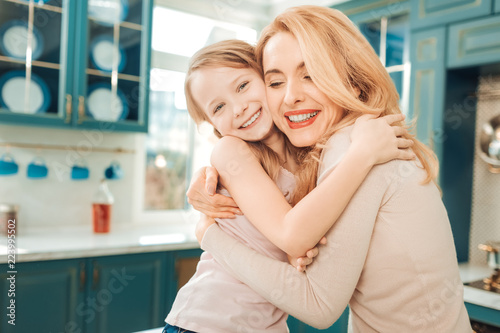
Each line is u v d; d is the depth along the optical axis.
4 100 2.23
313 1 3.01
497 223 2.40
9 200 2.51
